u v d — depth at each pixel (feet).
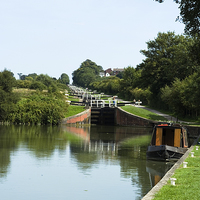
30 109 196.03
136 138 140.15
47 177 64.08
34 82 348.79
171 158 83.82
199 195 36.29
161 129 91.66
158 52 251.19
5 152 93.66
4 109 187.62
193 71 211.61
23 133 146.61
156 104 252.42
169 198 35.22
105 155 92.89
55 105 199.31
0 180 61.16
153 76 257.14
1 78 193.16
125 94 339.77
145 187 57.31
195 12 86.33
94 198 50.24
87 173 68.28
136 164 79.61
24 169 71.26
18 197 50.47
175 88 193.88
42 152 95.14
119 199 49.83
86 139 132.05
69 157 87.81
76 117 204.64
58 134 147.43
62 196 50.93
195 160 62.54
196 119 185.88
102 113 229.45
